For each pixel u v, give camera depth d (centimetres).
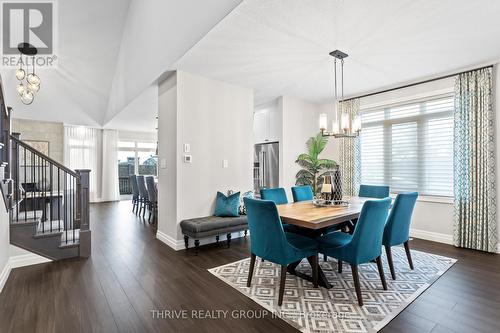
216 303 218
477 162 351
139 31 414
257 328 185
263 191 338
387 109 457
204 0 255
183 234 359
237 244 386
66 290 239
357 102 485
